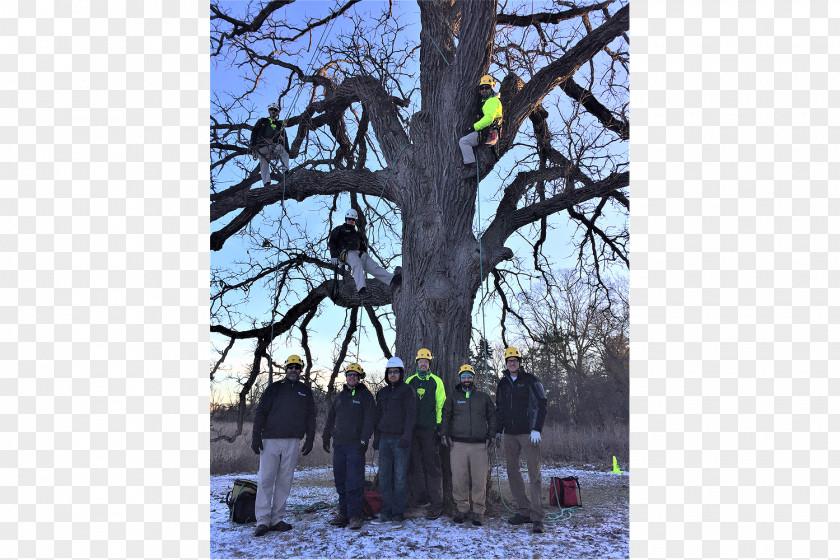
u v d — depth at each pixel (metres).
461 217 8.65
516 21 11.02
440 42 8.90
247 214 10.54
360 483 6.90
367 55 9.05
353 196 13.12
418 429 7.38
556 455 18.41
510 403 7.09
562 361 19.08
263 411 6.90
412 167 8.88
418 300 8.27
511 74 8.93
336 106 10.47
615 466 14.99
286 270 11.41
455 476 7.07
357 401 7.22
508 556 5.55
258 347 11.30
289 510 8.28
